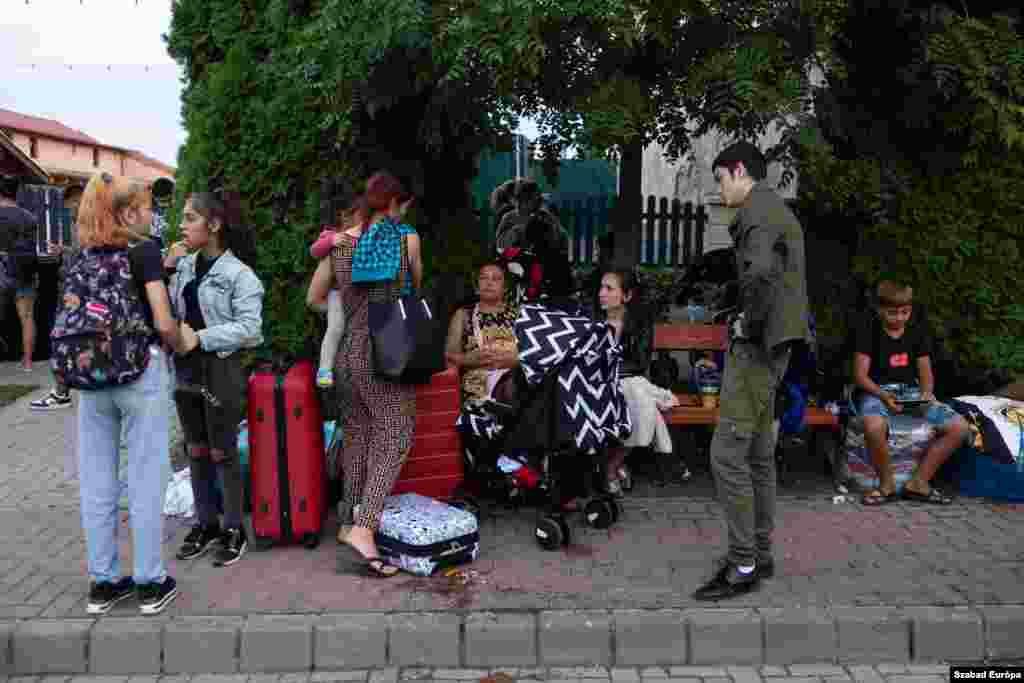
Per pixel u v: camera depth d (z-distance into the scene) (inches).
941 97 221.9
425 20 173.0
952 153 233.5
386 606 148.3
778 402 186.1
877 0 216.7
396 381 163.8
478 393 202.5
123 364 138.2
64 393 298.2
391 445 166.1
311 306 173.2
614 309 204.2
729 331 154.5
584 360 173.3
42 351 390.9
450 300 235.6
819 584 156.7
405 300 162.7
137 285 141.2
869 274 232.4
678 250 385.7
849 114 232.2
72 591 154.9
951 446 199.2
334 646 140.7
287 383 170.2
